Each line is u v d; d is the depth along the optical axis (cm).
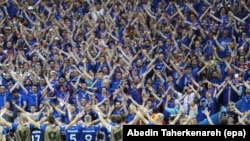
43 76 7394
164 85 7306
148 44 7981
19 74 7338
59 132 5997
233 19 8431
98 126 6034
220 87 7094
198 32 8225
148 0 8631
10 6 8625
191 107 6706
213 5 8644
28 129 5978
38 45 7931
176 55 7800
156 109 6694
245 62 7712
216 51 7856
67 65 7562
